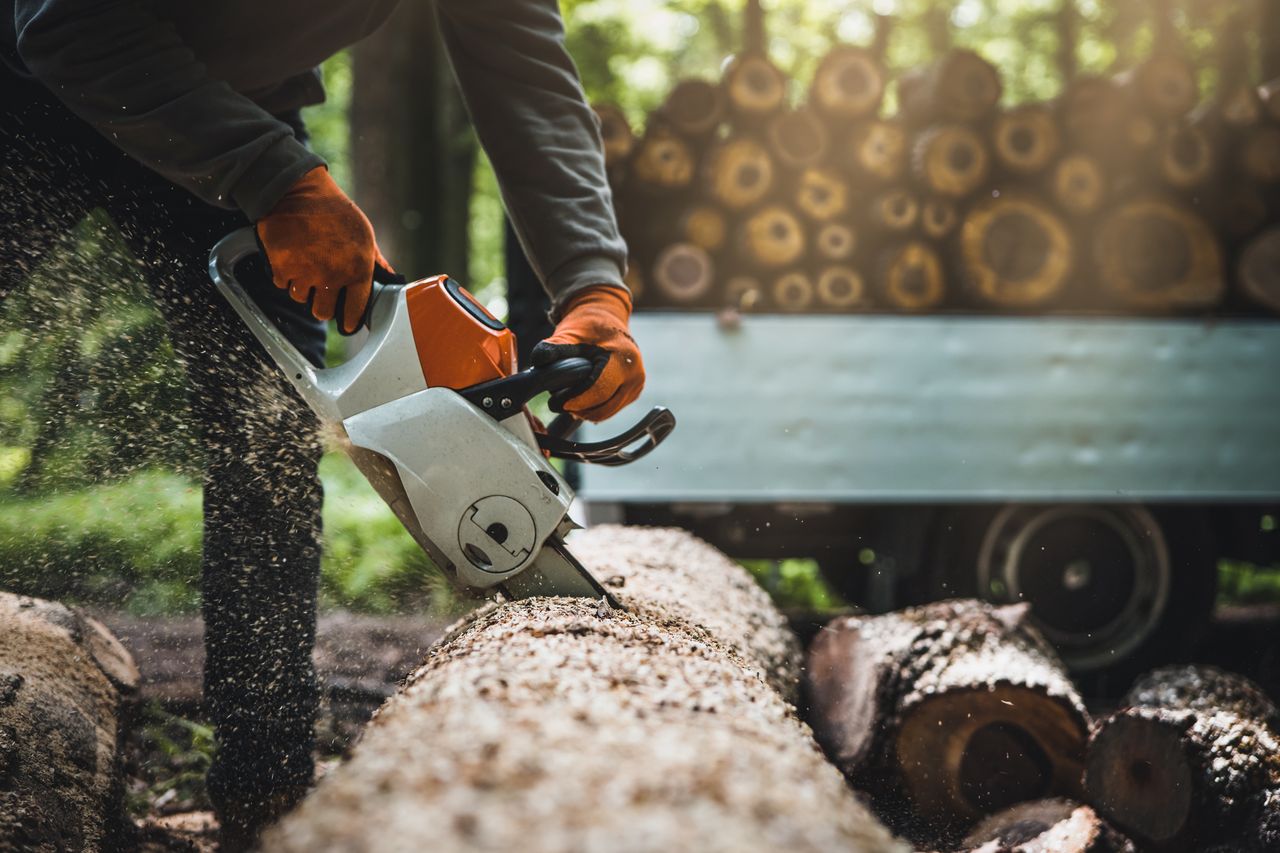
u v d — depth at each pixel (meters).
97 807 1.99
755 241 4.44
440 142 8.80
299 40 2.02
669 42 12.13
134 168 2.12
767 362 3.85
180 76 1.72
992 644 2.60
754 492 3.84
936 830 2.44
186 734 2.84
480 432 1.76
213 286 2.15
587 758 1.00
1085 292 4.52
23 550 3.70
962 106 4.48
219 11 1.88
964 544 4.11
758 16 4.77
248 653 2.17
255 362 2.14
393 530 5.20
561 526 1.86
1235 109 4.61
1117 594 4.14
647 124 4.57
